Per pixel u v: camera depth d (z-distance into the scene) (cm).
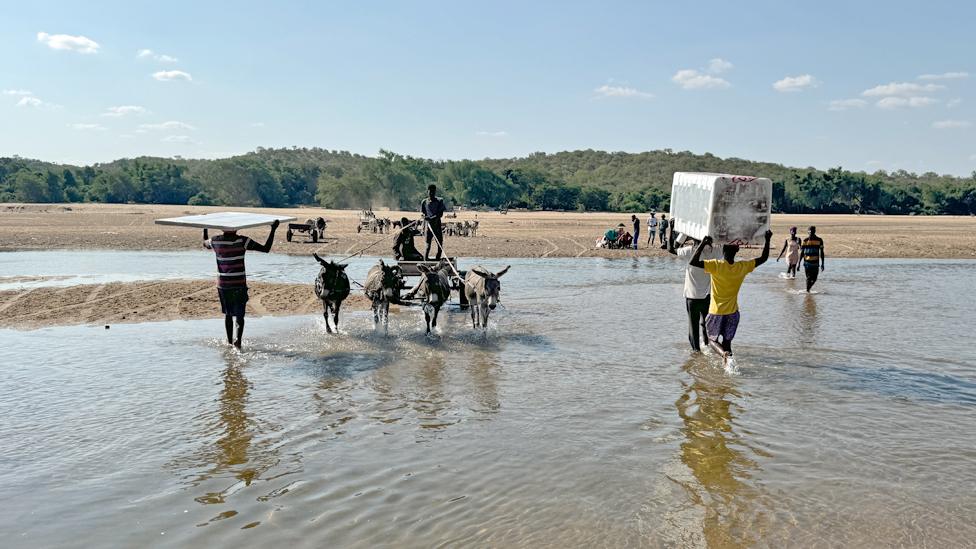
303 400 868
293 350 1162
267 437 735
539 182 18288
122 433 747
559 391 913
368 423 781
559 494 594
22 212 7444
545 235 4722
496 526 536
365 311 1619
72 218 6044
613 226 6091
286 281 2219
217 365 1051
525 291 2034
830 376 1000
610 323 1460
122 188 16800
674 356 1133
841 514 558
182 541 513
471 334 1327
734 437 738
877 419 802
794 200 17288
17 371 1010
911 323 1470
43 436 738
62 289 1825
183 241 3753
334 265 1282
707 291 1151
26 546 506
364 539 516
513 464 661
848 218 10144
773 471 646
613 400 873
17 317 1466
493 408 838
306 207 16725
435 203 1603
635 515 555
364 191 16362
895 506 573
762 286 2216
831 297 1923
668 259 3253
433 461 668
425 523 542
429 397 884
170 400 867
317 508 568
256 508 568
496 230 5319
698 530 530
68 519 550
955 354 1153
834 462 669
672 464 661
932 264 3167
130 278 2216
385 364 1064
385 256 3228
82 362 1066
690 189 1095
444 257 1595
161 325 1394
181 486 612
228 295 1153
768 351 1176
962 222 8469
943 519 550
